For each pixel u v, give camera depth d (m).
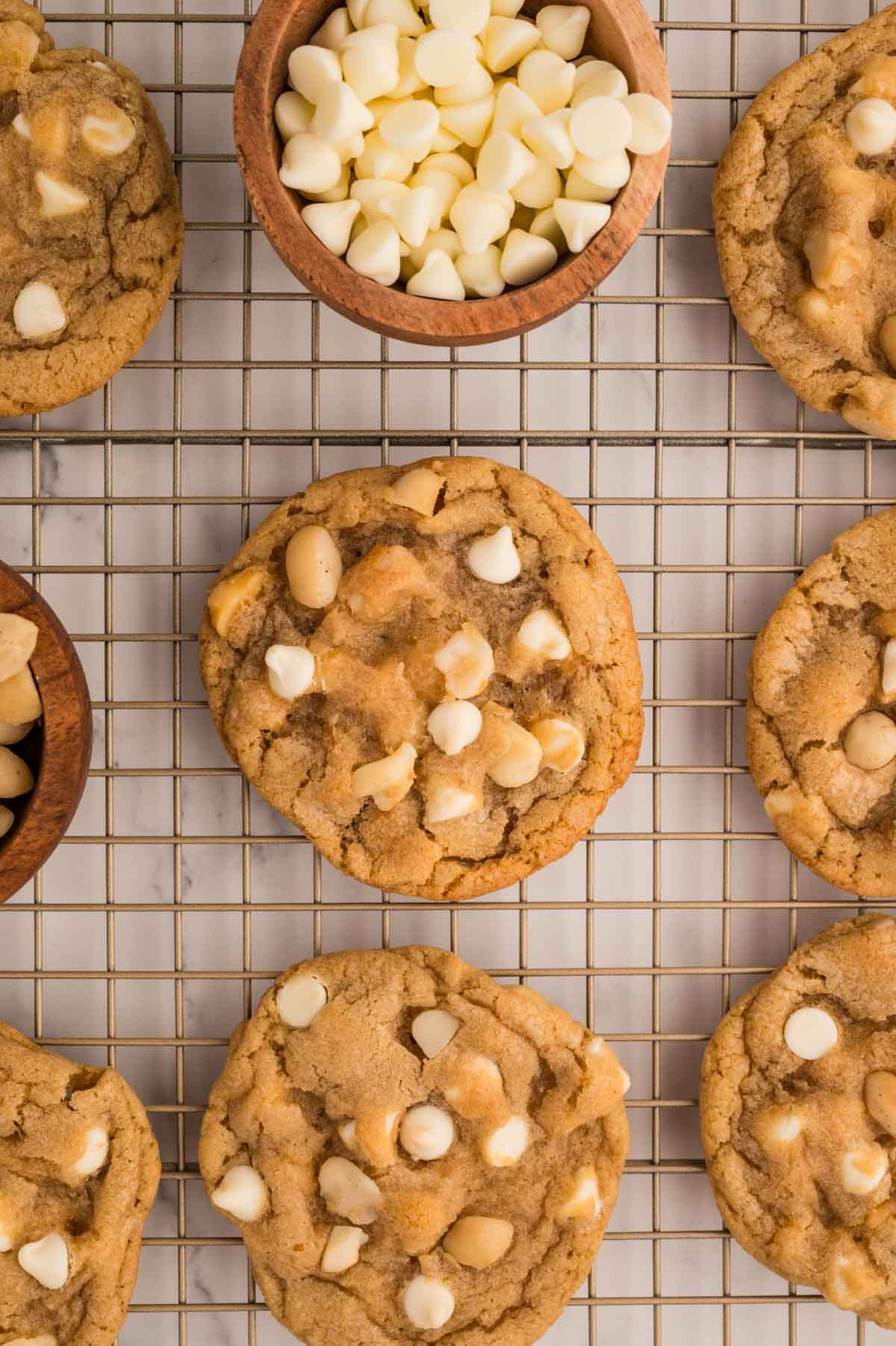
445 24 0.49
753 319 0.52
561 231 0.50
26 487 0.53
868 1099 0.51
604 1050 0.51
